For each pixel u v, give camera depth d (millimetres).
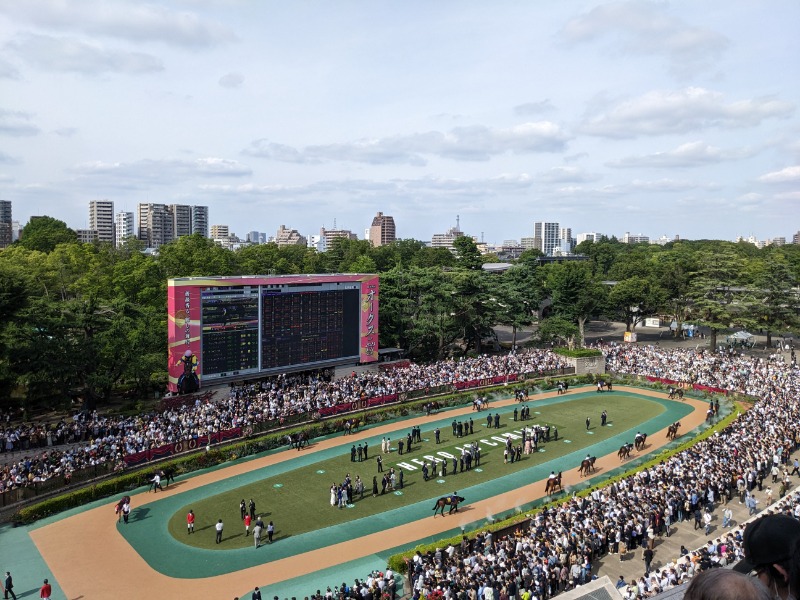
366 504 51125
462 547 40438
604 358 99500
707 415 75750
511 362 94875
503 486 55156
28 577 39375
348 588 38219
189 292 66125
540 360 96938
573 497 47969
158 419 61719
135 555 42406
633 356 102062
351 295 82688
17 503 47625
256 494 52969
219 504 50875
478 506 50875
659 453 63531
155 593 37812
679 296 126062
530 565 36500
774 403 70375
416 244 194250
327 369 81250
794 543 4676
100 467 53125
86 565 40938
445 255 162250
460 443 66312
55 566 40750
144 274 93188
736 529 40000
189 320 66312
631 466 60125
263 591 38312
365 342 85000
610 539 41406
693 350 107688
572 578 36531
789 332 119188
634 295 117812
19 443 57156
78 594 37500
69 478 50812
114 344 71000
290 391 72938
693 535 43531
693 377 89250
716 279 115312
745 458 53125
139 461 55906
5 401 70375
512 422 74125
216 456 59656
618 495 46656
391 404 77125
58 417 68938
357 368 84438
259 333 72562
